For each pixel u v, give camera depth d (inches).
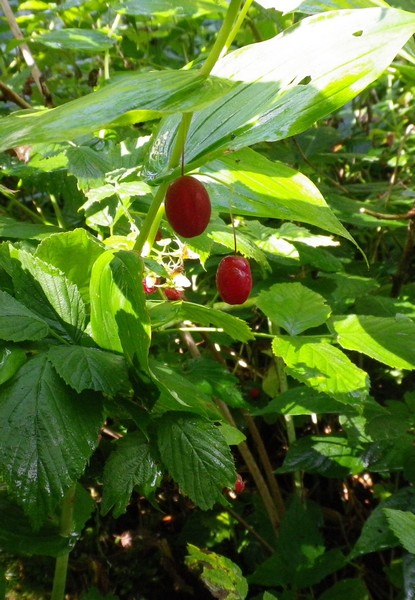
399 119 17.0
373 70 3.9
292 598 7.4
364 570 8.9
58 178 9.2
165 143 5.5
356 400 6.6
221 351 10.9
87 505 6.1
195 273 10.3
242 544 9.2
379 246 13.8
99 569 9.0
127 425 6.1
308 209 5.8
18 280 5.7
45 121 3.6
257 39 11.8
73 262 6.0
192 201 5.0
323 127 13.8
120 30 13.8
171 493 10.2
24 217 12.1
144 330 5.0
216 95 3.8
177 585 9.2
